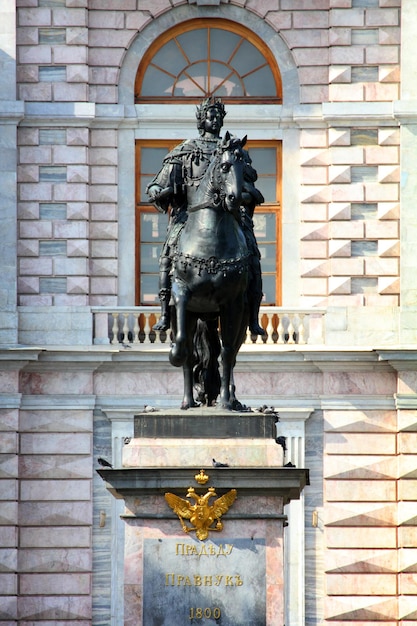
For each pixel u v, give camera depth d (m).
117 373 96.94
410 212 98.38
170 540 57.09
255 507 57.25
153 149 99.44
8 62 98.00
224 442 57.59
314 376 96.88
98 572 96.12
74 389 96.56
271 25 99.44
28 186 98.50
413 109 98.44
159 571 57.03
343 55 99.12
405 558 95.81
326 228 98.94
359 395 96.62
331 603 95.50
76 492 96.38
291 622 95.06
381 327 97.88
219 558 57.06
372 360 96.25
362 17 99.19
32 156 98.62
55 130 98.69
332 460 96.38
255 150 99.44
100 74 99.19
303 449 96.44
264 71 99.69
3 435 95.88
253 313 60.31
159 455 57.47
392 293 98.38
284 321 97.81
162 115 99.00
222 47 99.81
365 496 96.31
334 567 95.69
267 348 95.75
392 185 98.94
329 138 98.94
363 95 98.88
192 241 58.72
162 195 60.22
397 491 96.38
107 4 99.50
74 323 97.38
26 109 98.56
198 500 56.91
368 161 98.88
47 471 96.31
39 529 96.06
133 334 97.44
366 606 95.50
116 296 98.56
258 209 99.31
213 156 58.97
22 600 95.69
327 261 98.81
